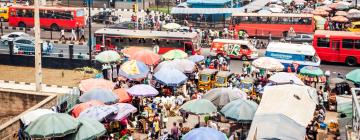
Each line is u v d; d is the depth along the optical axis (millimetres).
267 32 55469
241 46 43750
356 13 61844
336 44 43281
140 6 71188
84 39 50469
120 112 23359
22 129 23391
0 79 37156
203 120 27891
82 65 40156
